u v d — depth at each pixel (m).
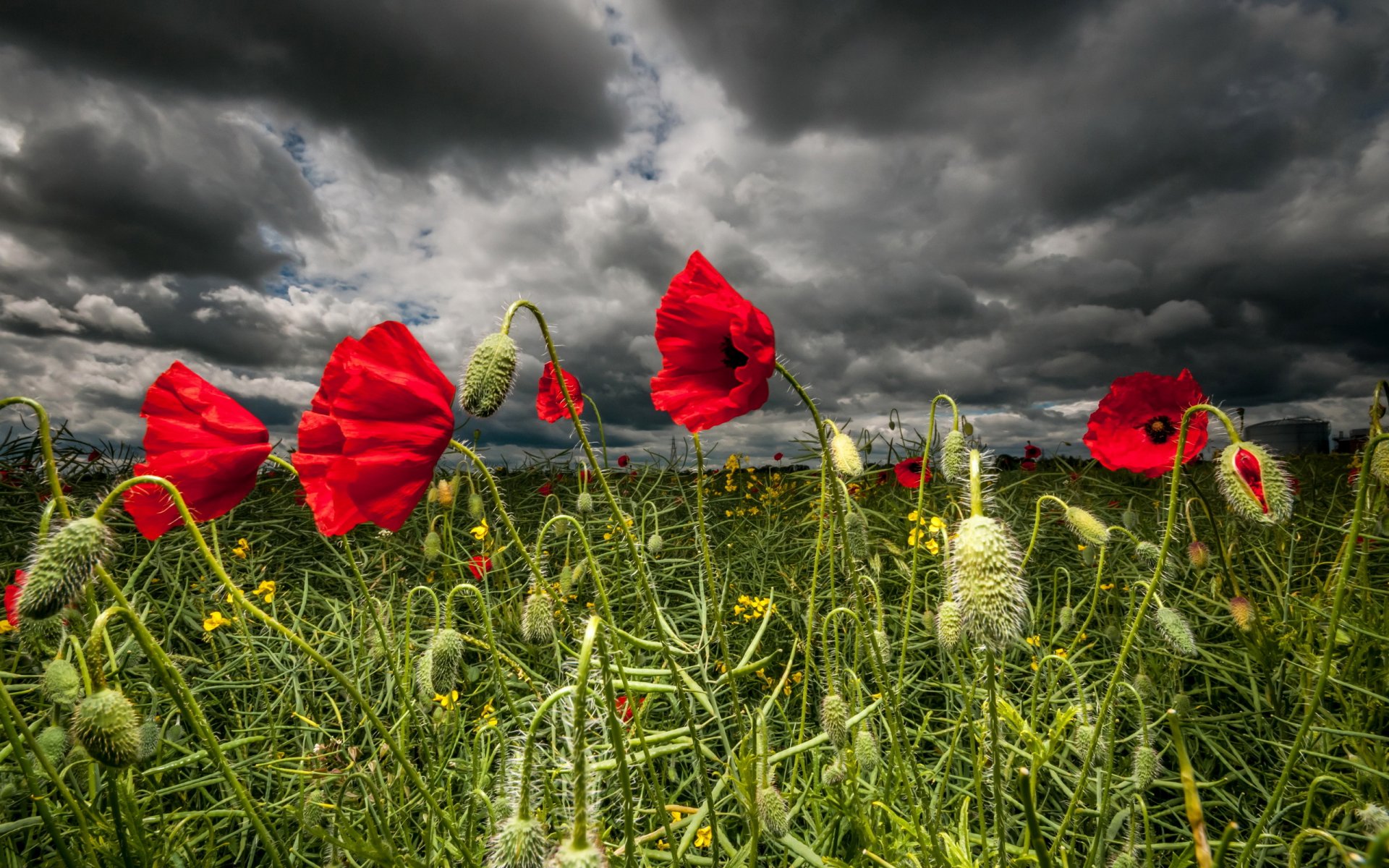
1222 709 3.33
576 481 7.25
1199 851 1.11
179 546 4.38
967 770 2.75
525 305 1.62
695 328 1.91
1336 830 2.25
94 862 1.49
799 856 1.86
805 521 5.25
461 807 2.51
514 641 3.69
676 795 2.62
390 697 3.05
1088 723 2.09
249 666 3.25
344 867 2.10
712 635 3.59
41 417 1.38
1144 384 3.33
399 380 1.55
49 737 1.69
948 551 1.87
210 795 2.54
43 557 1.22
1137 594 3.94
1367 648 2.72
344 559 4.75
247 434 1.72
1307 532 4.41
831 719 1.87
